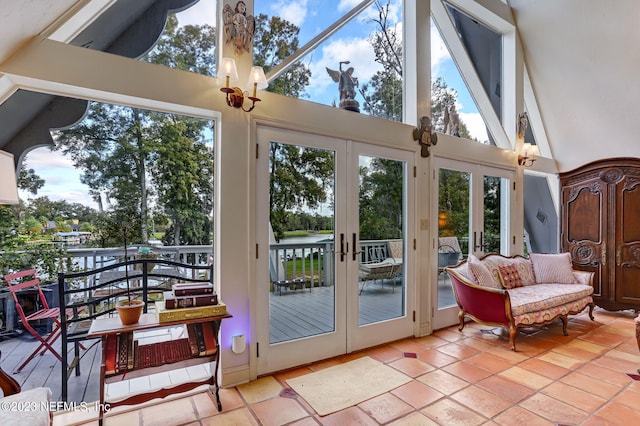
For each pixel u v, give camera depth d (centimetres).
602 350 314
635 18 368
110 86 204
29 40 182
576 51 430
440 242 381
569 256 437
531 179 584
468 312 354
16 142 219
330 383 249
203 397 231
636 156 455
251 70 243
